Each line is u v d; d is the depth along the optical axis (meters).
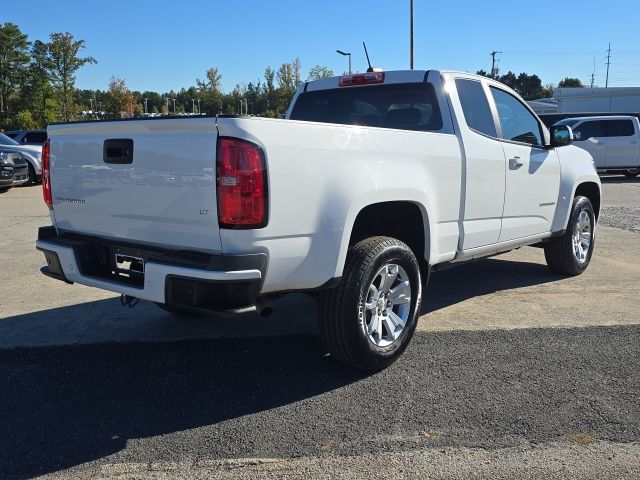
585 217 7.00
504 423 3.51
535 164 5.93
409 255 4.29
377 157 4.03
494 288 6.51
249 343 4.78
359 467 3.07
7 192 16.81
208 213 3.40
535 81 108.12
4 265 7.47
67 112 59.22
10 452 3.20
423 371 4.24
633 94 49.47
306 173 3.57
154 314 5.51
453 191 4.79
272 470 3.05
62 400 3.80
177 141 3.50
